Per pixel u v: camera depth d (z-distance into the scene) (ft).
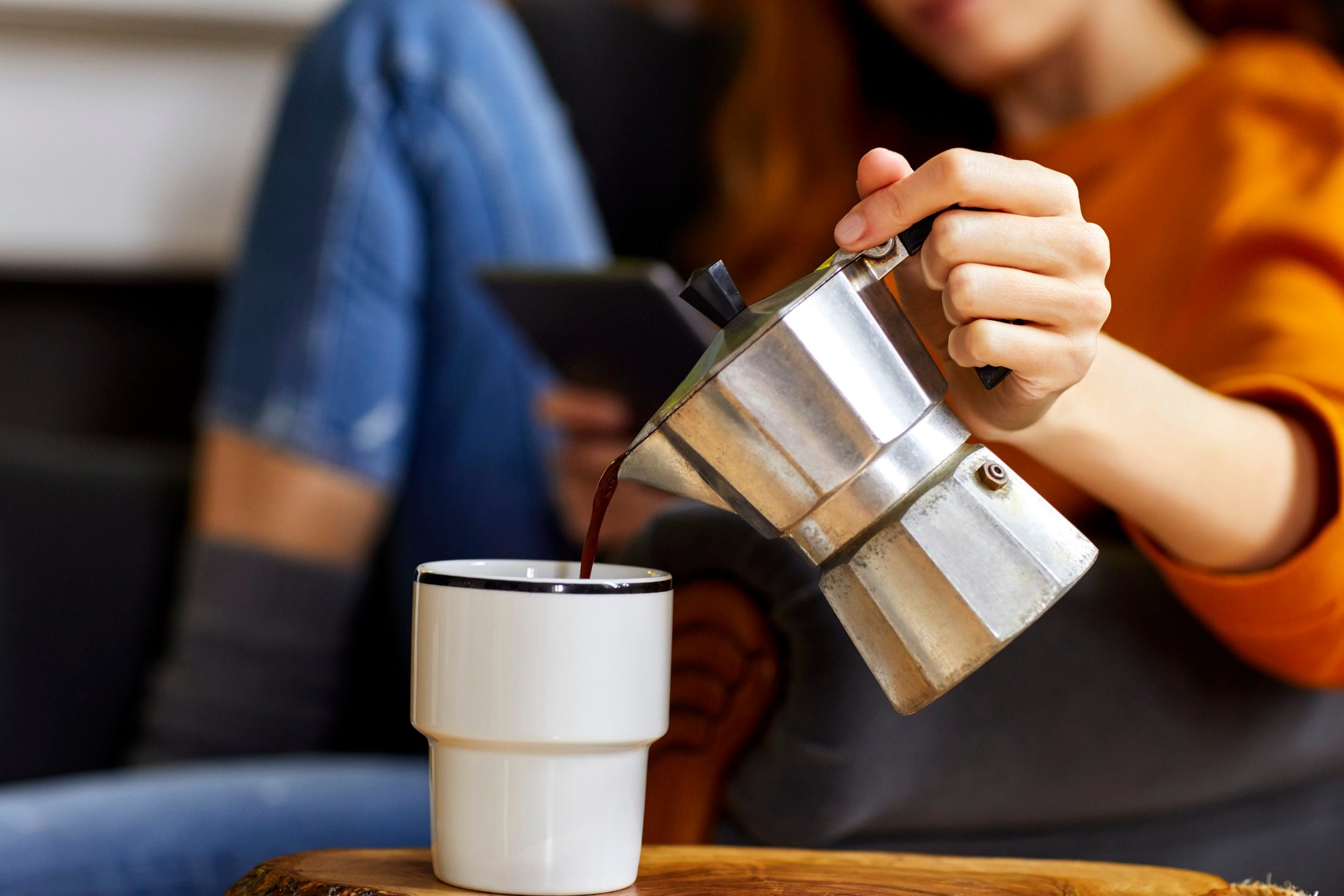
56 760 5.07
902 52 5.97
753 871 3.05
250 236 5.16
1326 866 3.92
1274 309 3.60
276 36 6.88
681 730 3.38
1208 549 3.35
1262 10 5.20
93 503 5.24
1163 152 4.42
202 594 4.93
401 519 5.36
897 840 3.48
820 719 3.25
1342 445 3.30
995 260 2.88
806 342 2.78
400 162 5.07
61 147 6.79
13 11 6.51
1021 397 3.01
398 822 3.95
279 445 4.88
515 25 6.55
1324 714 3.68
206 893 3.71
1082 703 3.41
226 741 4.88
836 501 2.86
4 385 6.86
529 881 2.91
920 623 2.85
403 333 5.08
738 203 6.34
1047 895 2.95
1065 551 2.86
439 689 2.92
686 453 2.86
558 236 5.39
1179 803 3.63
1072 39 5.00
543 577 3.07
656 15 6.84
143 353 7.01
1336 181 3.93
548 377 5.37
